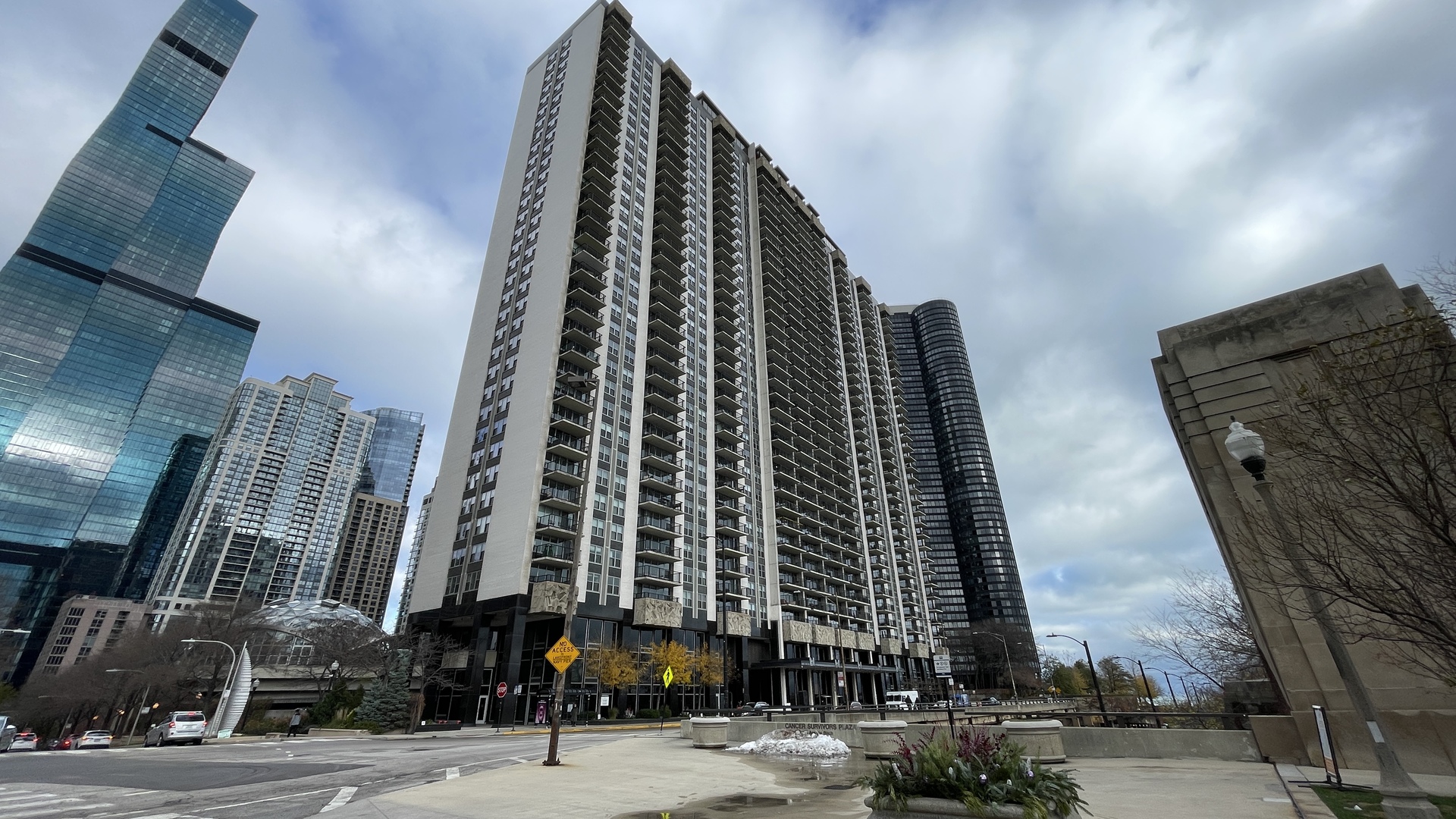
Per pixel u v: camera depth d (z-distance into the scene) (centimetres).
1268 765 1259
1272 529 1149
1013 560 17750
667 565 6412
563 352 6106
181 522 18125
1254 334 1555
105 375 18575
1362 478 830
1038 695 10606
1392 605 800
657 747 2209
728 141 10788
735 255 9769
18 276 18050
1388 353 880
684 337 7631
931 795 747
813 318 11194
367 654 5403
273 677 7200
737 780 1309
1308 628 1304
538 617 5347
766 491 8338
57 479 16938
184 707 6706
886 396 13250
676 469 6888
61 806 1159
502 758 2012
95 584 16762
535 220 7262
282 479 19562
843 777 1330
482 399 6588
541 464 5534
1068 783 719
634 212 7819
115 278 19650
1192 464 1864
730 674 6444
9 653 10912
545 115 8331
